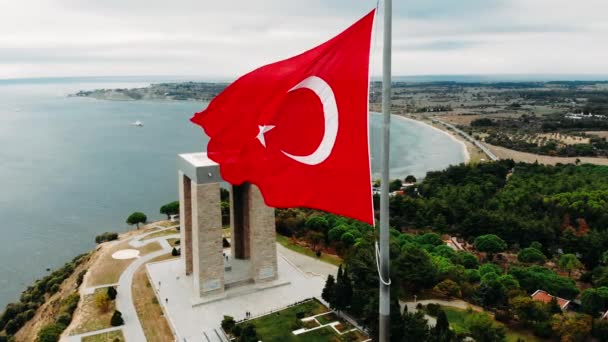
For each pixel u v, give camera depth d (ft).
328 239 350.64
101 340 231.91
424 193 573.33
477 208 465.47
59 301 296.51
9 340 294.25
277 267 286.05
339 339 224.33
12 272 441.27
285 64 97.14
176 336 230.68
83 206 633.20
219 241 259.80
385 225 77.30
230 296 265.34
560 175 618.44
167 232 390.63
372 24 77.51
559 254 395.55
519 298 243.60
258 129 99.66
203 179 249.96
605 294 274.77
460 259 339.16
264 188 89.97
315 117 84.28
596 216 442.09
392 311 205.36
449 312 258.57
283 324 238.07
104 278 300.40
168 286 279.28
